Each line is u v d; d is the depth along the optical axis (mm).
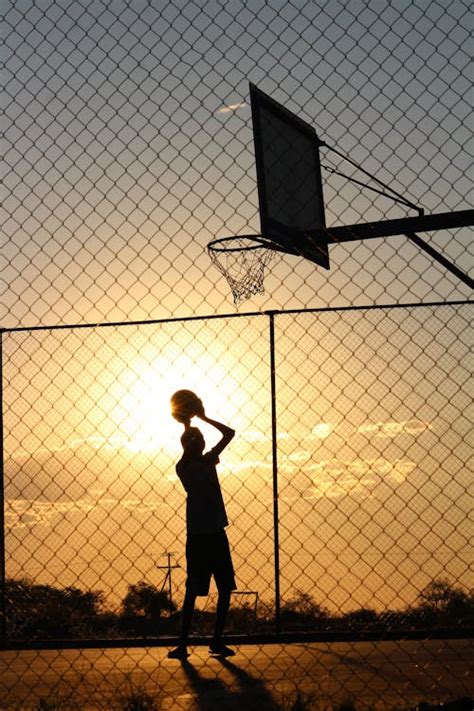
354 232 6691
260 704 4902
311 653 6316
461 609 6172
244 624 7859
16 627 6246
